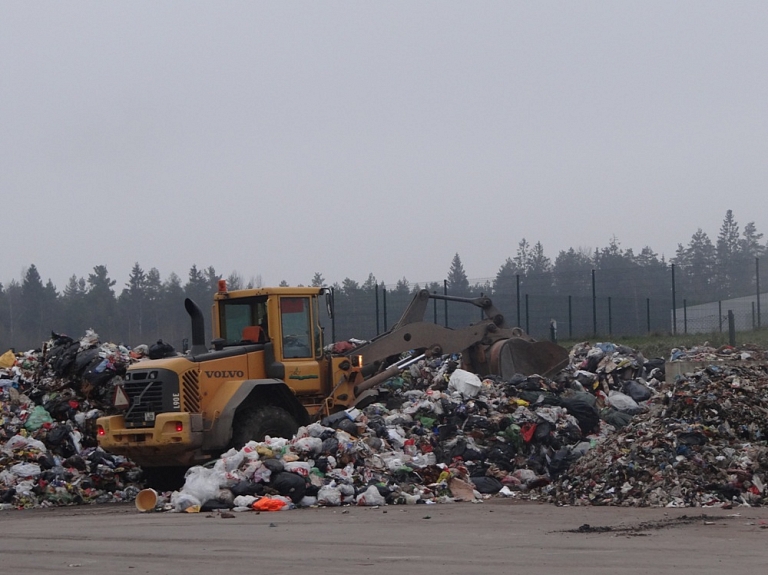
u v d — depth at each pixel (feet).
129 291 237.25
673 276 145.89
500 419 65.46
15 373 71.46
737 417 55.16
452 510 49.37
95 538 40.86
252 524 44.29
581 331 149.69
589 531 39.91
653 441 53.47
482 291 149.79
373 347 74.33
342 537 39.17
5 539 41.68
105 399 68.95
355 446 56.59
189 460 58.59
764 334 135.54
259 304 66.23
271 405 62.39
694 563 31.19
